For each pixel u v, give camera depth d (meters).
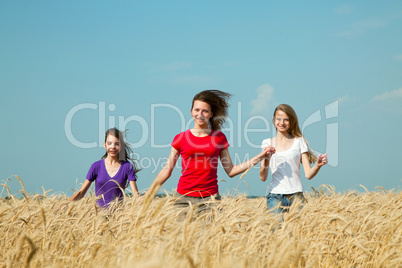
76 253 9.38
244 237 9.61
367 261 11.08
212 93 13.80
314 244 10.12
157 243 8.49
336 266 10.70
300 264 9.37
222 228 8.90
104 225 10.53
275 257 7.86
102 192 16.08
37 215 11.20
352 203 13.47
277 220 10.32
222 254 8.38
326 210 12.52
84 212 12.16
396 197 14.94
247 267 6.93
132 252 8.25
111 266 8.04
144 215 8.73
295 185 15.34
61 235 10.24
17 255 7.62
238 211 10.66
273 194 15.43
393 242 10.85
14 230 10.79
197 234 9.02
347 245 10.98
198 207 12.93
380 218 12.42
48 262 9.27
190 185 13.30
